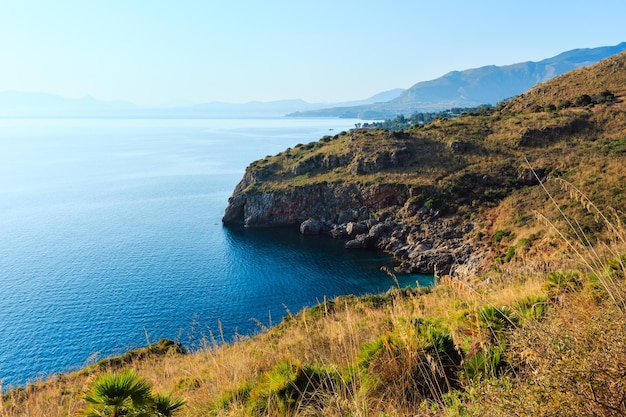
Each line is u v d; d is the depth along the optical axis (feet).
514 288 27.84
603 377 7.58
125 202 338.75
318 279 176.04
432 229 190.39
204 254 211.82
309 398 13.92
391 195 217.77
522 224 159.22
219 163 578.66
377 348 15.65
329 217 236.22
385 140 260.42
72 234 250.98
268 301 158.71
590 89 275.18
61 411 17.88
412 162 235.61
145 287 173.17
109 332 136.36
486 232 171.73
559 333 9.69
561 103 261.65
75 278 183.42
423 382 13.97
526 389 8.34
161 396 11.98
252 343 33.17
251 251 213.25
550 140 222.48
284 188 252.21
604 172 157.17
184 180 441.27
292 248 214.07
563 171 180.14
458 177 208.64
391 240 198.90
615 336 8.19
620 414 7.12
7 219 287.07
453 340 16.02
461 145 234.58
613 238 12.83
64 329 138.72
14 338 132.67
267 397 14.57
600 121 221.46
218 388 17.28
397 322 16.26
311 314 47.67
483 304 17.78
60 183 428.15
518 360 11.64
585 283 18.04
